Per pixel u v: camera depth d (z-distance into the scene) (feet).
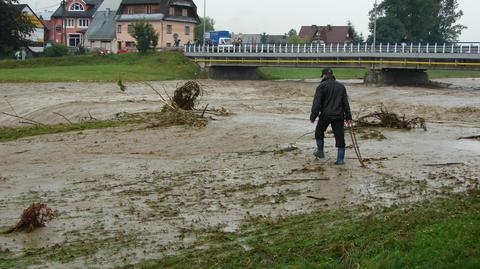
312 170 42.22
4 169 45.70
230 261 23.67
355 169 42.47
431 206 30.76
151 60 214.48
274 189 37.01
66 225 29.96
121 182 40.09
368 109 104.83
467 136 59.62
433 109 104.06
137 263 24.13
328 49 191.42
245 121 71.10
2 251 26.09
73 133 64.69
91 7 333.83
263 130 63.26
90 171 44.11
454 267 19.92
